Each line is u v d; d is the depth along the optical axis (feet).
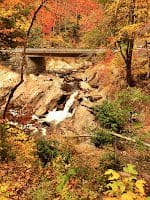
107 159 37.76
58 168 32.78
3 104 68.69
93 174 30.53
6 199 24.47
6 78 75.10
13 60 86.84
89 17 69.62
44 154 38.68
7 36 46.01
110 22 67.67
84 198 23.77
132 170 11.59
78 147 45.85
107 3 65.92
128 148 43.60
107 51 76.64
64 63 105.50
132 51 71.67
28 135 44.73
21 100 70.03
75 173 28.40
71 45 120.57
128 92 60.64
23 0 38.60
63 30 129.90
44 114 67.82
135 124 49.11
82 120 57.67
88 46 102.06
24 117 59.26
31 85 73.05
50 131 57.93
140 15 59.06
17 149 35.94
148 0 58.85
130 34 59.88
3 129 36.50
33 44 107.04
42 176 29.58
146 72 70.33
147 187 27.09
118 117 48.57
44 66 96.37
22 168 31.89
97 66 85.51
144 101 57.57
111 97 69.67
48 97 70.69
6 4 38.27
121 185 11.25
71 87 80.28
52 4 40.60
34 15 39.78
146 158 39.99
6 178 28.99
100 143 46.34
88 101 67.26
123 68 72.95
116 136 45.62
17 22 40.06
